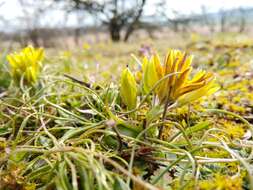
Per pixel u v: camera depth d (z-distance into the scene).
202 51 0.34
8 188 0.08
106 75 0.21
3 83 0.18
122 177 0.08
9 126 0.12
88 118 0.12
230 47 0.35
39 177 0.09
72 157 0.08
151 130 0.09
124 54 0.39
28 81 0.15
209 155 0.09
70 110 0.13
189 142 0.09
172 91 0.09
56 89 0.14
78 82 0.14
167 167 0.08
